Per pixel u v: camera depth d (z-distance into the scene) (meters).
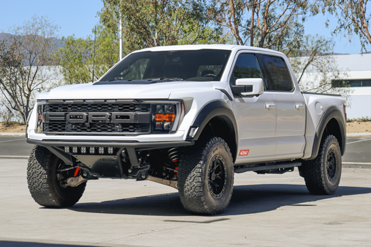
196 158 5.76
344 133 8.93
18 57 37.75
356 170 13.23
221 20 27.97
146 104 5.58
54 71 38.75
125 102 5.59
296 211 6.35
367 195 8.16
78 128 5.84
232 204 7.06
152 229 5.00
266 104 6.96
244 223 5.38
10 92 39.03
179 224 5.31
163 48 7.32
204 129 6.45
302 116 7.79
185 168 5.78
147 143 5.49
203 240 4.43
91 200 7.51
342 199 7.64
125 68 7.25
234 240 4.43
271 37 29.75
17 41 37.84
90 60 35.62
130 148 5.56
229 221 5.52
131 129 5.60
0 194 8.25
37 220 5.63
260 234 4.72
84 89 5.93
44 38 37.91
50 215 6.02
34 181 6.44
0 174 11.96
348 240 4.42
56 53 37.69
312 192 8.37
